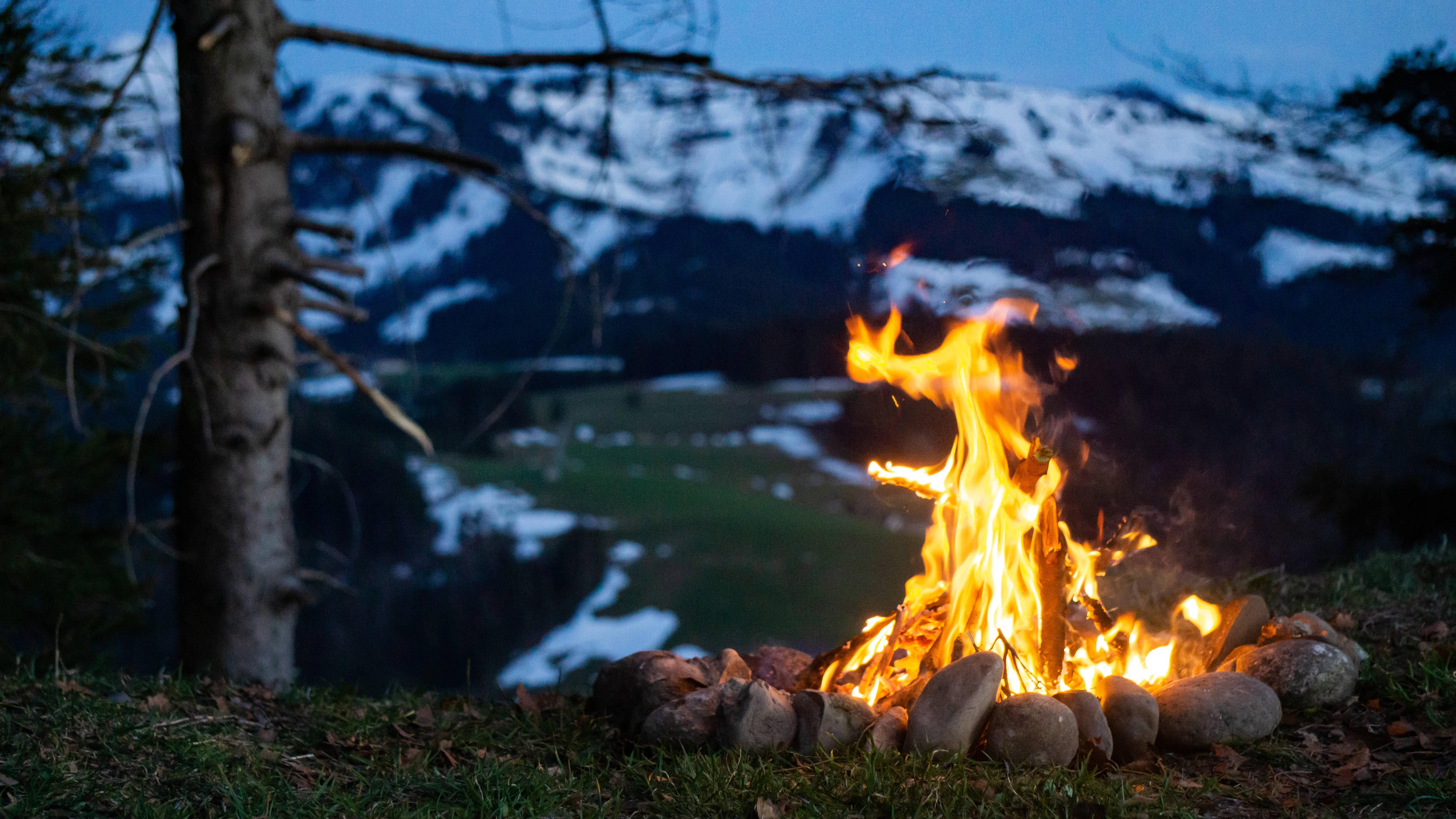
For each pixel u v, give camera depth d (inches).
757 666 187.6
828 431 4092.0
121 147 320.2
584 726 167.0
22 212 310.8
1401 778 133.8
